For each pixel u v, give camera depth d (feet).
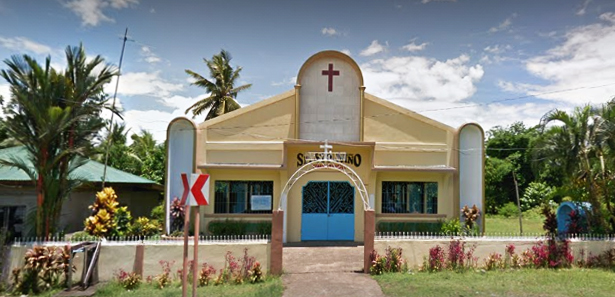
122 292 31.86
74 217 56.54
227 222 50.75
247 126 52.01
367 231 37.22
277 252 35.76
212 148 51.44
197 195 23.76
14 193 51.29
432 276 34.96
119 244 35.04
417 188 53.72
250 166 49.62
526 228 74.84
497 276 35.01
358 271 37.29
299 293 30.89
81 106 40.14
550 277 34.63
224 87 106.22
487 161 118.62
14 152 56.65
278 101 52.44
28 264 32.99
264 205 52.11
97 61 41.83
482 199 51.19
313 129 52.49
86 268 33.50
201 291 31.45
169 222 49.01
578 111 43.98
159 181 96.89
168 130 50.16
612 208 44.14
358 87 53.31
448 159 52.85
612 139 41.81
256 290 31.45
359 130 52.54
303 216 52.34
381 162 52.44
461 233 47.39
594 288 31.45
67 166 40.04
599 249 39.78
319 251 45.50
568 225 45.57
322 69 53.26
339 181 52.90
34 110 36.91
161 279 33.58
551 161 45.44
